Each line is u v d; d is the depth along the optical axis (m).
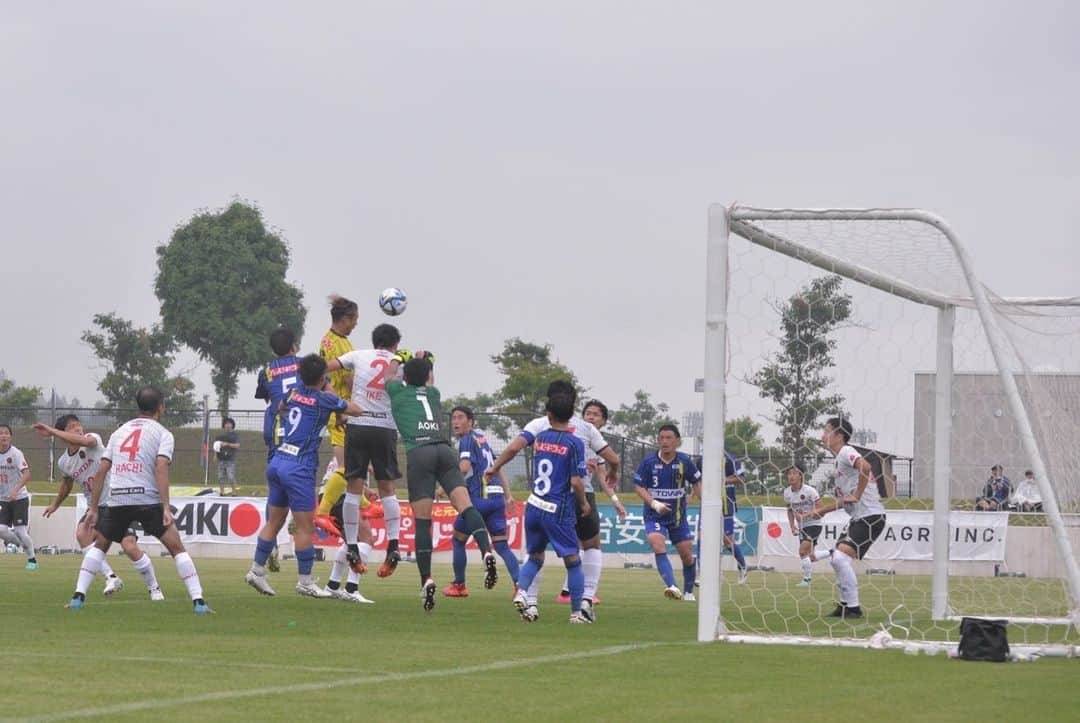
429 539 30.59
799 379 31.55
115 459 29.16
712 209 25.83
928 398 36.38
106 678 18.02
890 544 66.19
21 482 51.50
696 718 15.29
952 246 25.62
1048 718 15.63
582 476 28.66
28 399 148.88
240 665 19.75
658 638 25.61
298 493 32.22
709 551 25.28
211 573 49.06
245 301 167.38
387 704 16.03
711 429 25.47
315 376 31.73
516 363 109.62
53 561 58.22
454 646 23.06
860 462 33.34
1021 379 28.05
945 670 20.55
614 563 69.69
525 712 15.57
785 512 65.75
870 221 25.78
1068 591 26.73
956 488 51.38
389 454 33.62
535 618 28.42
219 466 79.38
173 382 156.50
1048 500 25.00
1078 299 30.83
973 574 64.56
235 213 169.62
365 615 29.41
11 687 17.08
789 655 22.47
